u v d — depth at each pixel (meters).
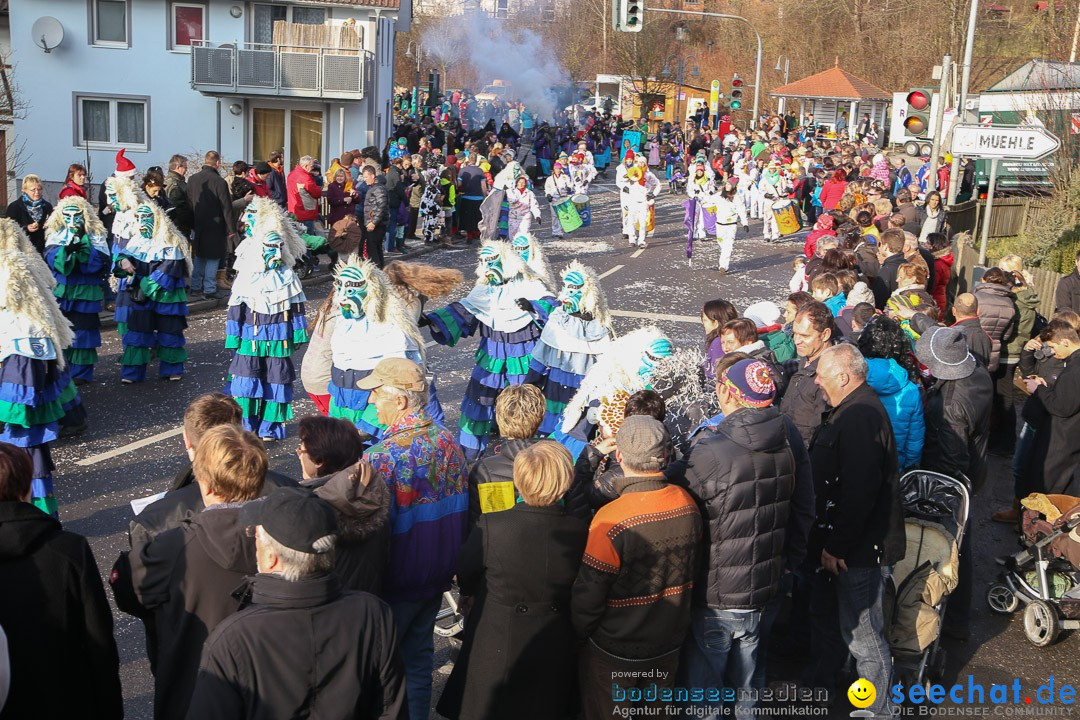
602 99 60.75
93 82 28.05
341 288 7.20
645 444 4.29
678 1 60.78
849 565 5.01
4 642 3.21
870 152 34.78
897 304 8.23
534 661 4.34
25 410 6.88
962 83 16.98
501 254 8.42
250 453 3.87
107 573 6.65
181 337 10.98
